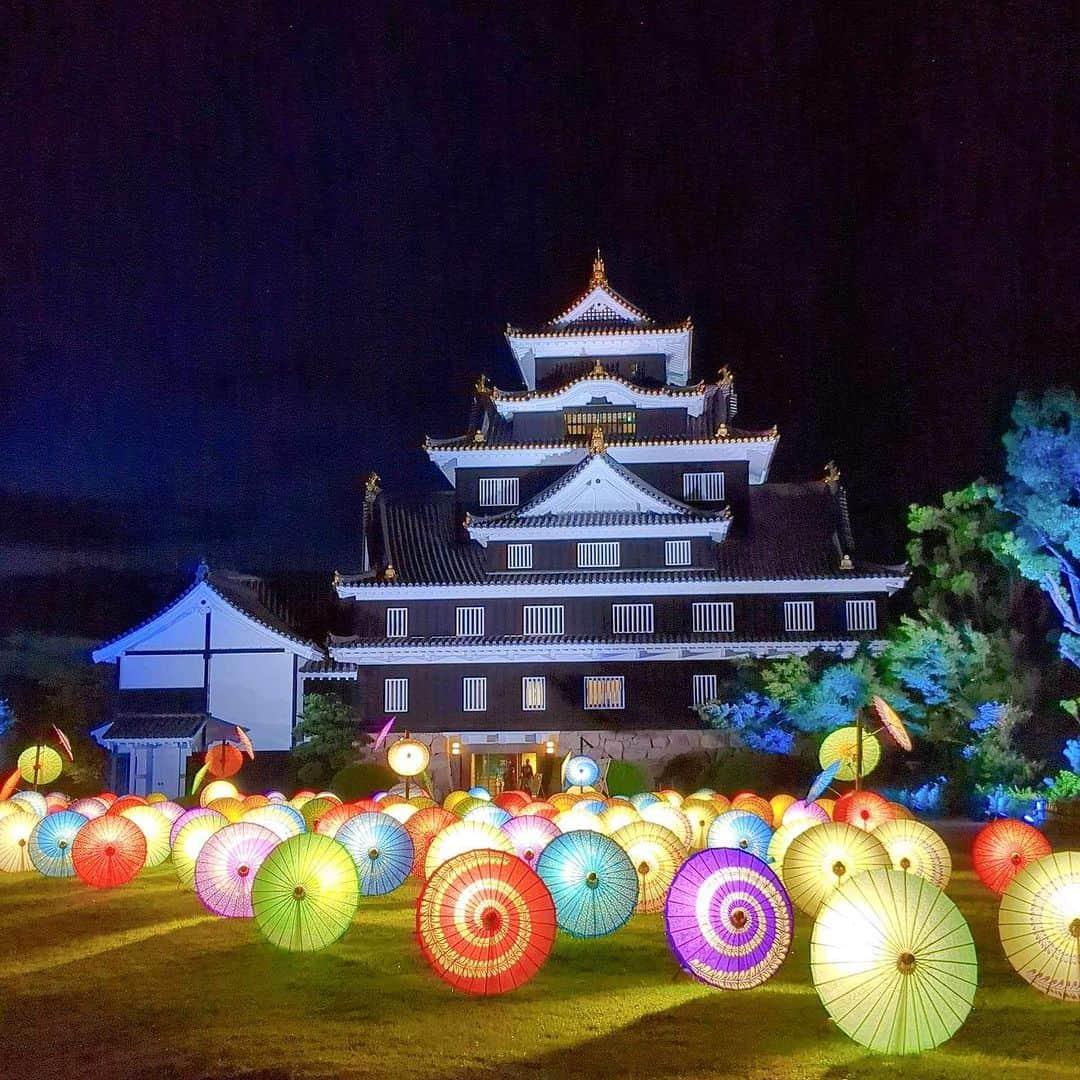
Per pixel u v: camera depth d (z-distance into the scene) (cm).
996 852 2208
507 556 6059
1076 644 4019
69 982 1614
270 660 6053
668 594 5906
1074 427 3966
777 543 6125
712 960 1483
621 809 2534
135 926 2095
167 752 5869
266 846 2086
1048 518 3978
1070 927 1430
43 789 5650
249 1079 1167
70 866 2756
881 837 2144
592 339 6475
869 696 4678
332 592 6675
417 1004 1467
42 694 6925
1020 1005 1453
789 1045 1271
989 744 4422
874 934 1223
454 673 5903
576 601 5938
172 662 6062
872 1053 1238
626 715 5781
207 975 1652
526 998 1501
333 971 1667
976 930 2014
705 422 6359
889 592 5859
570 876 1850
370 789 4866
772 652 5709
